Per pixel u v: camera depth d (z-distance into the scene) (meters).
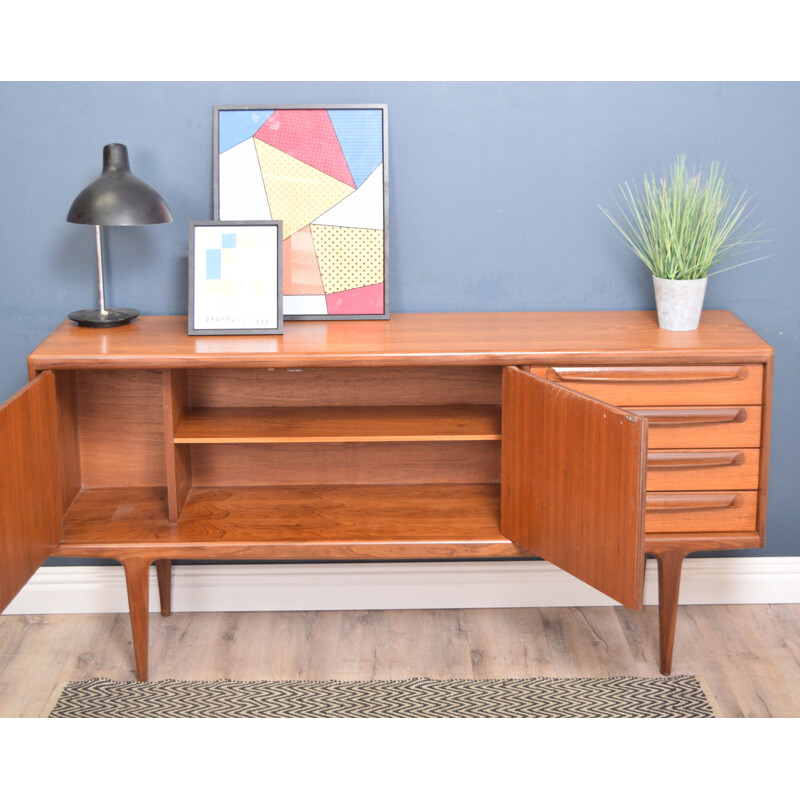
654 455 2.36
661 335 2.43
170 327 2.55
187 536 2.42
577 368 2.31
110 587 2.88
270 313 2.47
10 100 2.54
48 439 2.29
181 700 2.47
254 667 2.62
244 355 2.29
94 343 2.38
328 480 2.72
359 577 2.88
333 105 2.56
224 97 2.57
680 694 2.47
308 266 2.61
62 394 2.51
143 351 2.31
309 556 2.41
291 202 2.59
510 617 2.86
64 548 2.38
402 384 2.65
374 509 2.57
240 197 2.59
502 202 2.64
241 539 2.41
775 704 2.45
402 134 2.60
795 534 2.88
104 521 2.50
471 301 2.71
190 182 2.62
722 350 2.29
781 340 2.72
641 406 2.34
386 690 2.51
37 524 2.23
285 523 2.49
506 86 2.57
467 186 2.63
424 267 2.68
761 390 2.33
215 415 2.59
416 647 2.71
